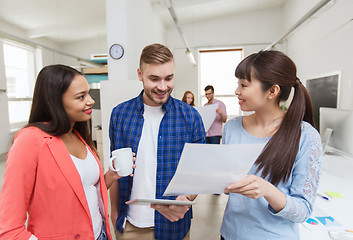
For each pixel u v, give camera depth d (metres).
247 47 6.66
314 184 0.71
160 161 1.06
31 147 0.71
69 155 0.80
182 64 7.00
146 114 1.12
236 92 0.83
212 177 0.65
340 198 1.36
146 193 1.06
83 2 4.66
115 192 1.19
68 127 0.79
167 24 6.77
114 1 3.29
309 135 0.73
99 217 0.93
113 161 0.91
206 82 7.11
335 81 3.71
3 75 5.16
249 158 0.61
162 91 0.98
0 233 0.63
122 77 3.34
